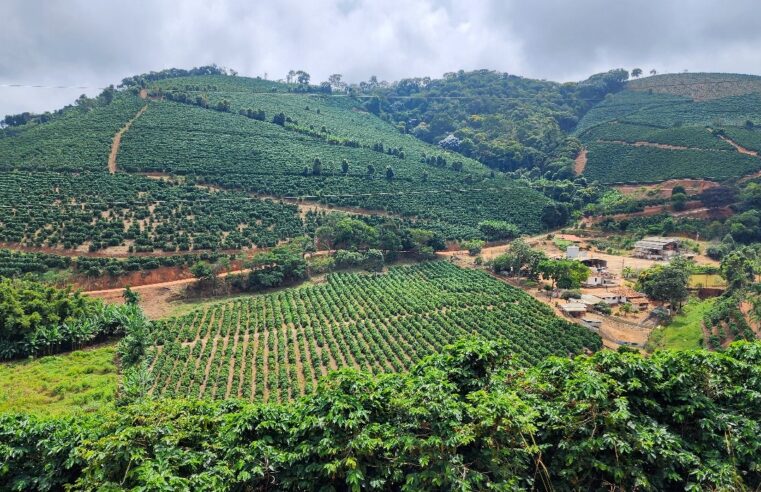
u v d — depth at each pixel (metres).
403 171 137.62
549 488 13.62
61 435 15.56
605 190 135.75
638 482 12.77
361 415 13.84
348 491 13.86
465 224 116.19
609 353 15.36
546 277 84.12
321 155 136.88
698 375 14.81
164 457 13.86
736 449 13.42
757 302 57.41
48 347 54.62
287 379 52.31
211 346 59.75
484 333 65.12
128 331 57.69
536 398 14.94
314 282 87.00
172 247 82.75
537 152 166.88
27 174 98.88
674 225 106.06
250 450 14.23
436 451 13.09
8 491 15.06
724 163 126.81
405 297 79.31
